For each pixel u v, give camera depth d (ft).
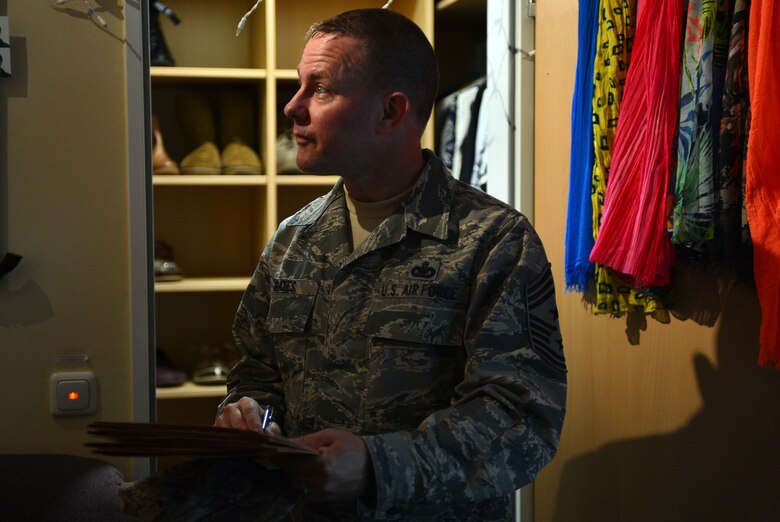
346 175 3.84
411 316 3.63
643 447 5.40
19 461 5.00
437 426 3.25
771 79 4.03
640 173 4.88
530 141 6.64
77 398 5.32
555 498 6.46
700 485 4.89
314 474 2.98
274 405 4.13
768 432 4.37
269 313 4.08
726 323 4.67
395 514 3.52
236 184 9.07
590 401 5.98
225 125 9.30
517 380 3.37
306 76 3.75
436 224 3.78
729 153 4.33
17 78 5.24
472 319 3.55
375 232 3.84
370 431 3.61
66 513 4.68
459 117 8.37
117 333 5.40
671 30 4.72
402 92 3.75
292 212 10.24
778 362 4.01
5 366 5.26
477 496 3.18
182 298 9.98
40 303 5.30
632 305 5.23
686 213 4.43
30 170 5.27
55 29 5.28
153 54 8.79
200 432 2.78
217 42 9.85
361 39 3.67
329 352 3.79
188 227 9.96
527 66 6.61
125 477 5.42
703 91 4.40
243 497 3.12
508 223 3.71
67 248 5.32
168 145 9.78
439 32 9.82
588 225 5.41
